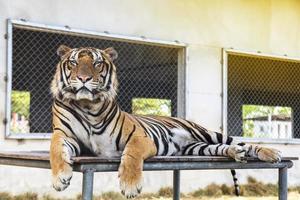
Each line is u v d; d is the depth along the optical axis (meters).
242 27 13.48
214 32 13.02
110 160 4.93
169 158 5.45
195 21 12.73
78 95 5.29
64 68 5.48
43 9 10.74
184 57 12.52
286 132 23.03
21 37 12.12
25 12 10.53
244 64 15.35
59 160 4.86
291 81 16.11
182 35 12.53
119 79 15.27
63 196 10.80
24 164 5.61
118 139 5.61
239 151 6.01
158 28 12.20
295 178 14.09
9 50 10.20
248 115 24.19
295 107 17.67
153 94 14.31
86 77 5.30
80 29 11.13
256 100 18.59
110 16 11.55
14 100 17.92
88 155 5.68
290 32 14.28
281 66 15.27
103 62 5.54
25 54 12.53
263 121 23.97
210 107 12.83
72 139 5.50
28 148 10.38
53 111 5.64
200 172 12.56
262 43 13.80
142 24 11.98
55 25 10.85
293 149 14.06
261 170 13.54
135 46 13.30
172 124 6.92
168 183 12.13
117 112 5.66
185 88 12.48
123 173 4.87
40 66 13.32
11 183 10.22
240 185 13.13
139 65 14.54
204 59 12.81
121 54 14.29
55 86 5.59
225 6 13.23
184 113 12.44
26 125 17.92
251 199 12.26
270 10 13.97
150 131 6.44
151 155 5.43
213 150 6.52
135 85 14.91
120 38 11.59
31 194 10.43
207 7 12.93
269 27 13.92
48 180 10.66
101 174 11.27
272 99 18.27
